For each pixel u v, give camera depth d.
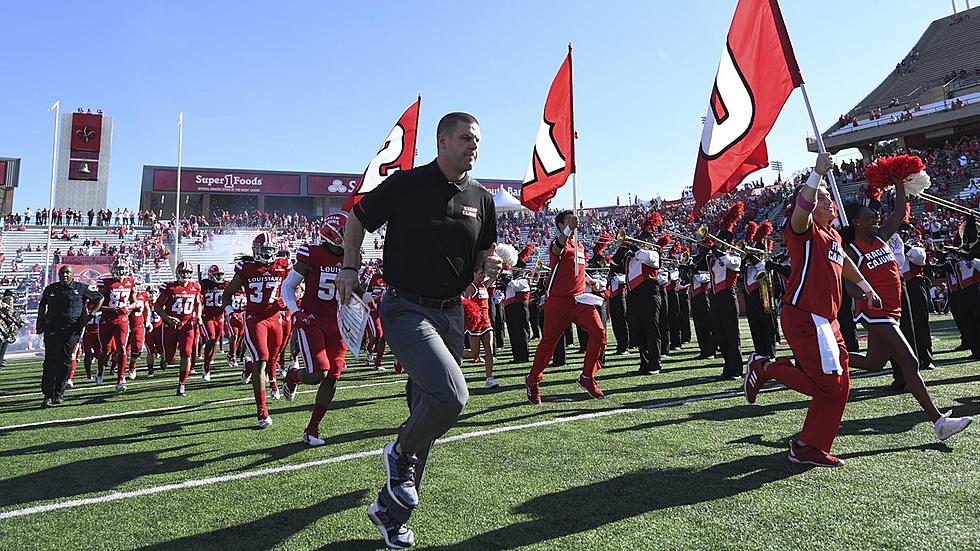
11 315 13.61
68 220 37.38
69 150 39.59
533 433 4.38
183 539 2.62
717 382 6.70
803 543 2.30
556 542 2.41
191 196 50.62
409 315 2.63
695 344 12.62
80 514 3.00
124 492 3.35
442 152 2.70
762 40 4.91
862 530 2.39
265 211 51.66
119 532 2.73
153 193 47.00
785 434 4.04
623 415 4.93
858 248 4.34
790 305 3.41
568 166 7.28
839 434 3.97
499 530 2.56
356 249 2.70
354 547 2.48
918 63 45.34
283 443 4.46
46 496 3.34
